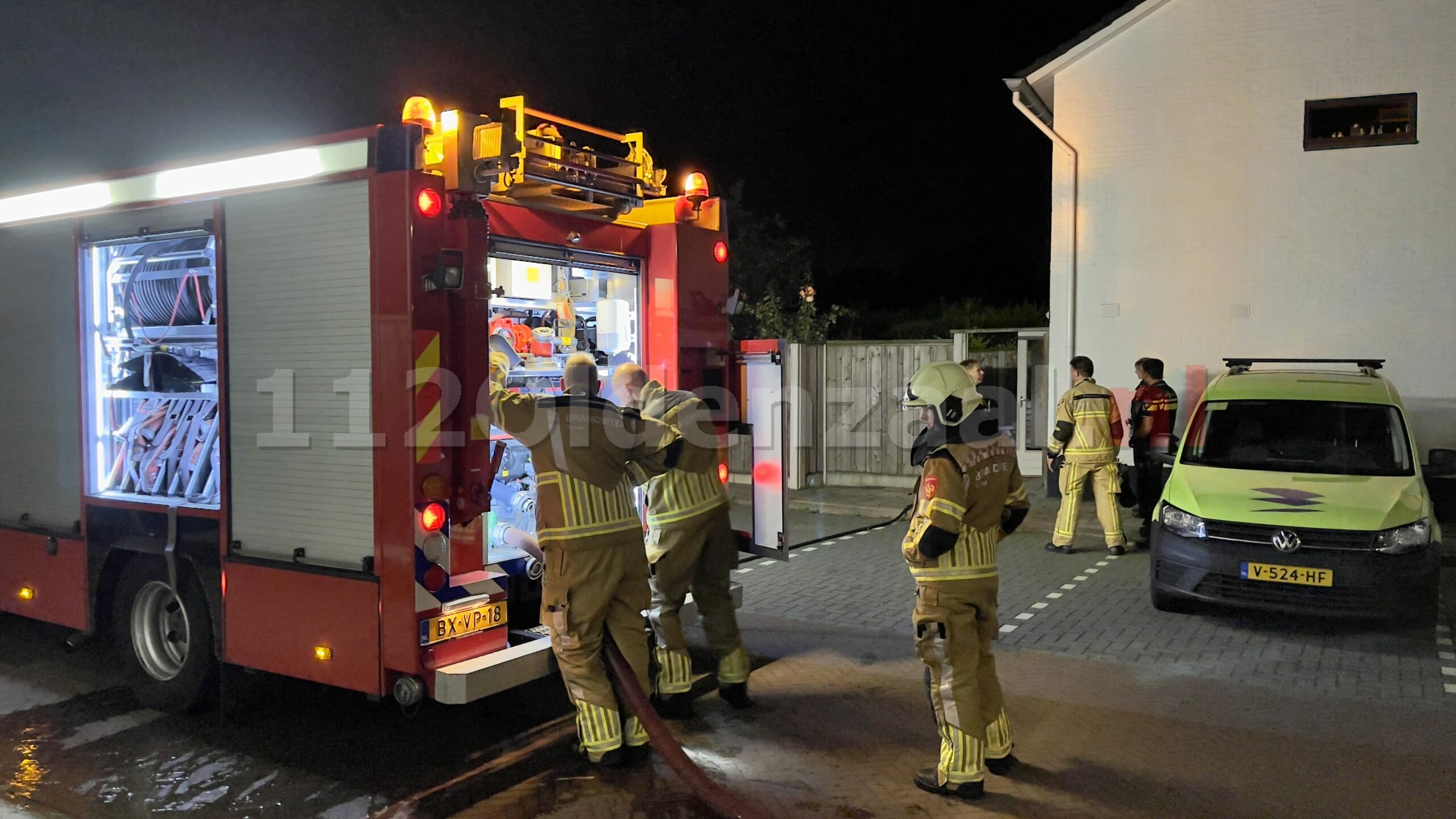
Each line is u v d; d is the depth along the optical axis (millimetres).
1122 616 7102
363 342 4289
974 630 4164
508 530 5141
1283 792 4242
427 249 4195
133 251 5477
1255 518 6582
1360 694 5465
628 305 5703
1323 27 10312
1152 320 11141
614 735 4426
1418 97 10047
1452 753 4637
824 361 13000
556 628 4324
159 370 5434
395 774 4602
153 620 5426
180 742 5000
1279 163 10562
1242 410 7730
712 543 5133
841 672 5844
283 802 4332
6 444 6012
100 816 4223
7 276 5926
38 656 6363
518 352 5332
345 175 4293
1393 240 10211
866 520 11203
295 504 4555
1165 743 4770
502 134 4250
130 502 5301
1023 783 4332
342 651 4414
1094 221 11312
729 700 5293
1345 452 7328
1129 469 9953
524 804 4180
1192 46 10797
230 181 4699
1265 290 10695
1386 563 6285
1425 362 10164
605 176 5090
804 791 4277
